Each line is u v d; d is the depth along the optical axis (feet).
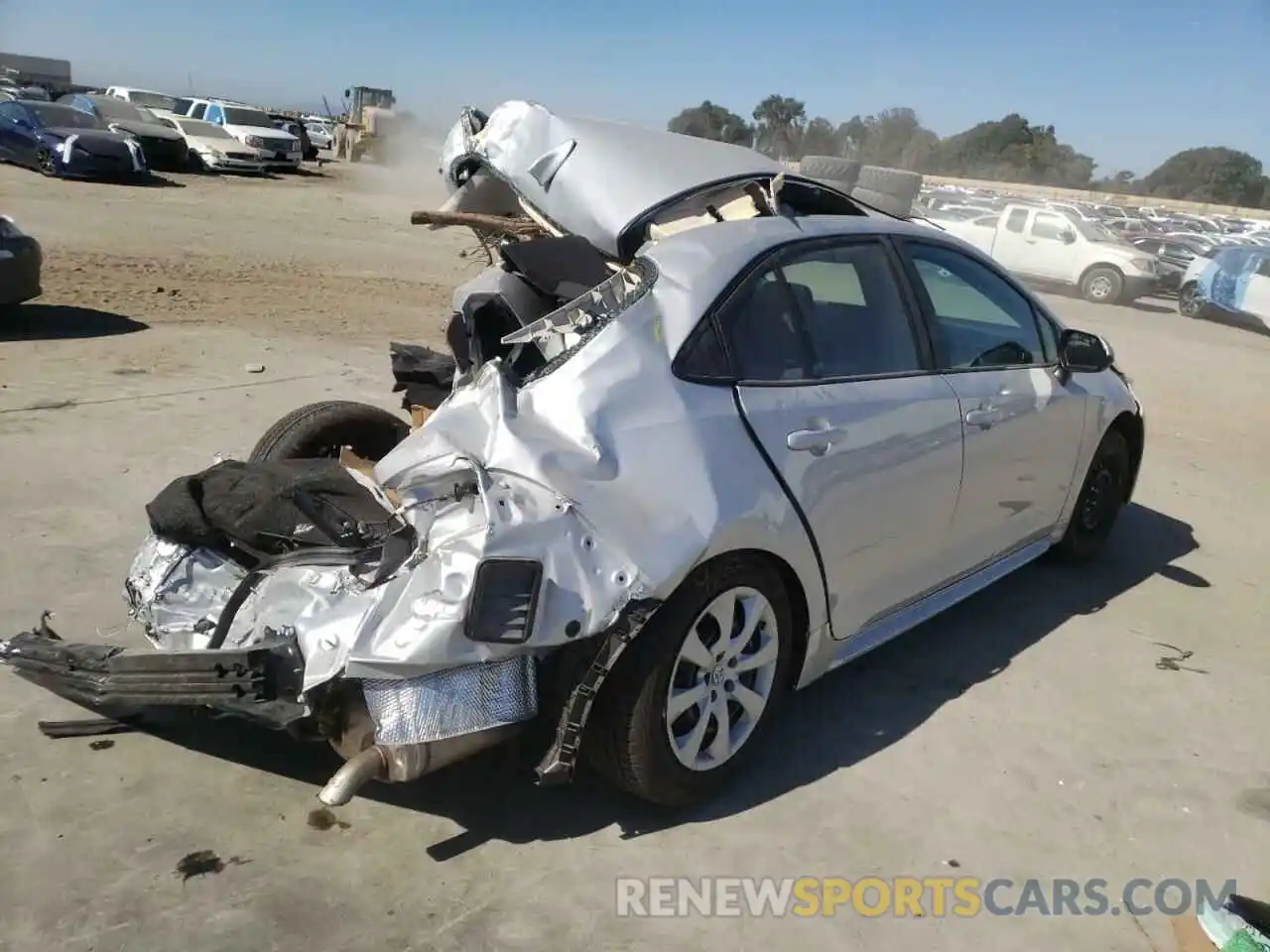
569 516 9.06
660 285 10.69
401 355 14.96
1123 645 15.40
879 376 12.34
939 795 11.32
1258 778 12.13
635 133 13.48
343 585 9.46
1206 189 226.17
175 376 25.61
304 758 11.08
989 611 16.29
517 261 11.44
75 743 10.98
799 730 12.38
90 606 13.61
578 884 9.53
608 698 9.57
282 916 8.81
